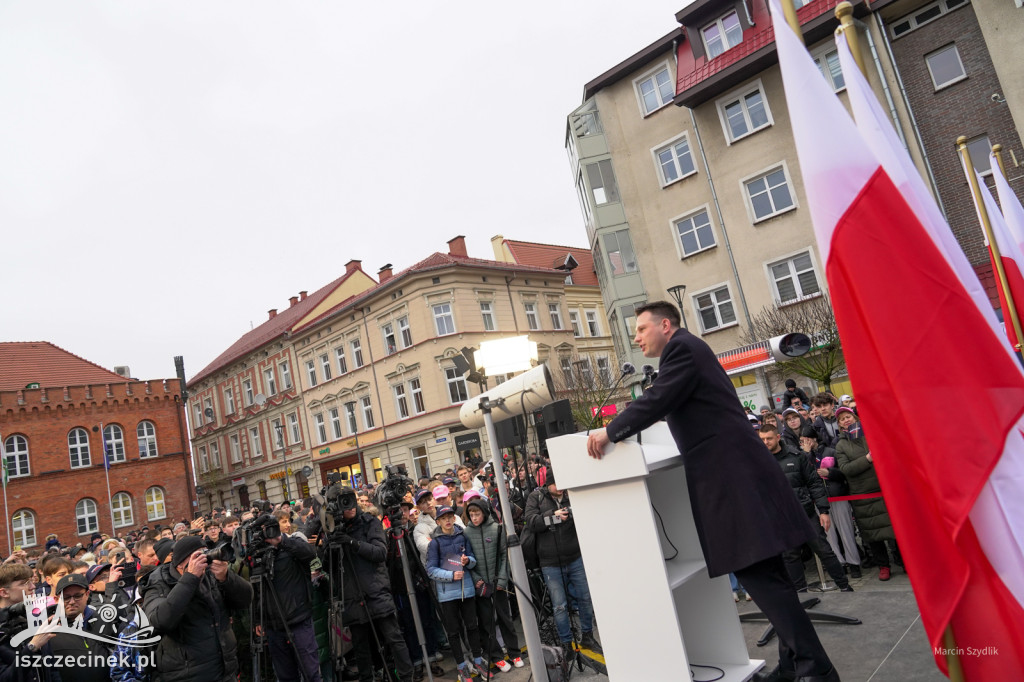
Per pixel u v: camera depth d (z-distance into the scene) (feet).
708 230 70.79
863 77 9.56
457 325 100.37
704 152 70.28
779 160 65.31
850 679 12.94
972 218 56.95
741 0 66.69
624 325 73.92
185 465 123.03
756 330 62.18
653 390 9.34
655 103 75.41
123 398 118.73
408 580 18.81
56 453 110.11
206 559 14.35
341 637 18.30
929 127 59.31
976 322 7.96
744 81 67.41
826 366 50.47
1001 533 7.38
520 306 110.42
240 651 20.89
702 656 10.96
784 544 8.69
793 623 8.81
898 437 8.05
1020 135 53.78
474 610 20.31
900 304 8.20
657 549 9.26
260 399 123.85
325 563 19.93
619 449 9.49
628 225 75.46
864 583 20.15
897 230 8.45
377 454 107.14
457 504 29.84
